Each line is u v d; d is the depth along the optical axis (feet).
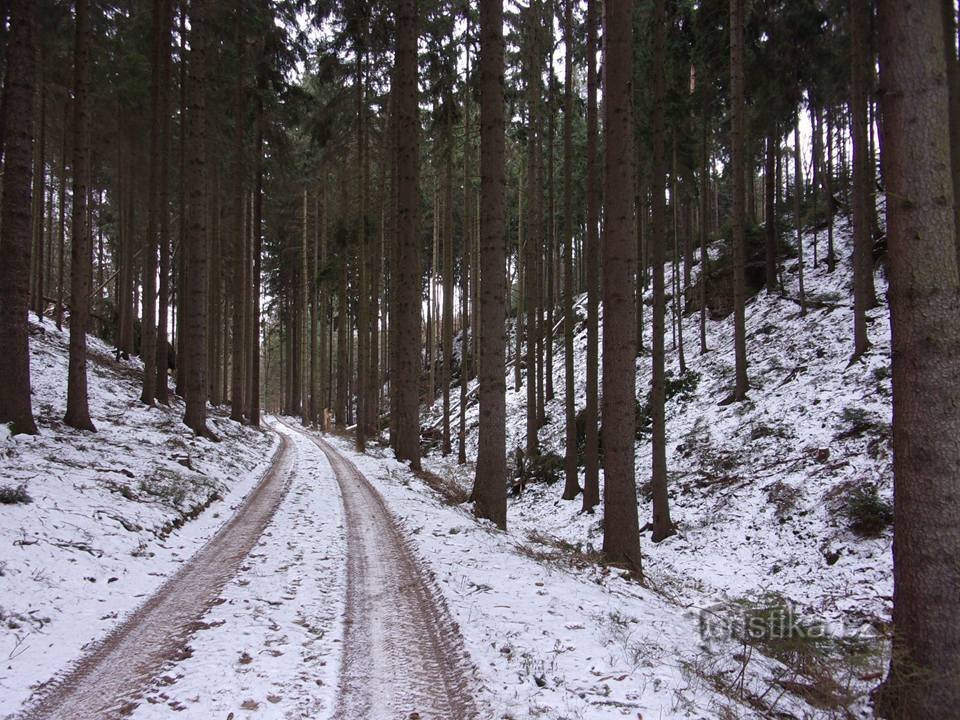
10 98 37.73
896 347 15.24
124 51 68.85
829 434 47.96
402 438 67.05
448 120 77.82
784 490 44.21
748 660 17.70
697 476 53.72
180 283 87.25
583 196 97.81
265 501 40.75
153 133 64.95
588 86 51.55
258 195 92.38
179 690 13.69
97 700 13.20
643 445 67.31
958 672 13.96
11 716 12.37
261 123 84.69
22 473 29.89
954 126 36.35
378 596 21.30
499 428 39.70
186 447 51.70
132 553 24.68
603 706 13.37
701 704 14.01
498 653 16.21
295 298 158.40
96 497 29.60
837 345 60.75
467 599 20.92
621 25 30.60
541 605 20.52
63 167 85.30
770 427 54.49
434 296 119.96
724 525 44.52
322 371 150.61
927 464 14.49
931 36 14.83
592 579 26.37
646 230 105.50
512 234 133.59
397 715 12.90
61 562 21.42
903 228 14.90
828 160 78.89
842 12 61.87
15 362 38.24
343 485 50.34
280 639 16.89
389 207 102.53
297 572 23.89
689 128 77.00
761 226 96.27
